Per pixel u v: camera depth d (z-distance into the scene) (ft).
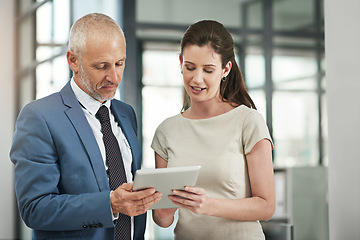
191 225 5.47
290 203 12.46
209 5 12.98
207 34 5.20
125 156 5.50
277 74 13.04
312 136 12.98
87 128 5.14
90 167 5.01
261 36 13.06
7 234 12.04
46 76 12.28
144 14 12.67
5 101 12.13
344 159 8.48
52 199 4.79
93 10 12.38
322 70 13.16
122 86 12.53
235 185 5.33
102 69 5.04
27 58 12.23
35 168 4.83
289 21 13.14
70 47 5.13
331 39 8.65
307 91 13.10
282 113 13.01
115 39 5.01
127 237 5.25
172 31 12.82
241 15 13.05
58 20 12.28
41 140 4.90
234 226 5.32
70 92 5.30
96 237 4.96
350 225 8.38
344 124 8.46
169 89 12.78
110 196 4.76
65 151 4.94
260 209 5.16
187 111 5.91
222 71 5.43
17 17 12.14
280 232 12.02
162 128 5.92
